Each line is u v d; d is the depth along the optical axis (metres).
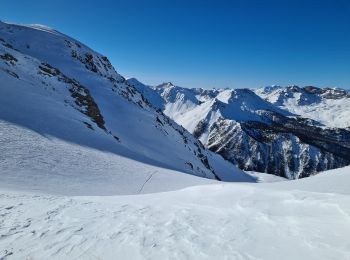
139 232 9.46
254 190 16.19
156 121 105.81
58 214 11.67
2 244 8.49
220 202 14.59
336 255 6.86
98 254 7.84
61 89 69.81
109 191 26.84
